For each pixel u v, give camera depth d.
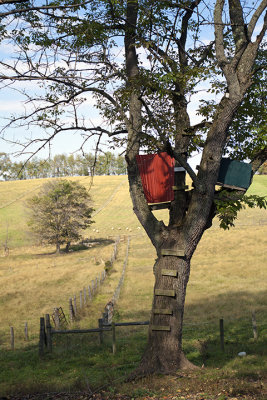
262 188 102.44
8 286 38.69
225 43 11.57
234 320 20.12
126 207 103.31
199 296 28.83
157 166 10.62
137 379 9.41
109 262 45.00
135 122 10.69
